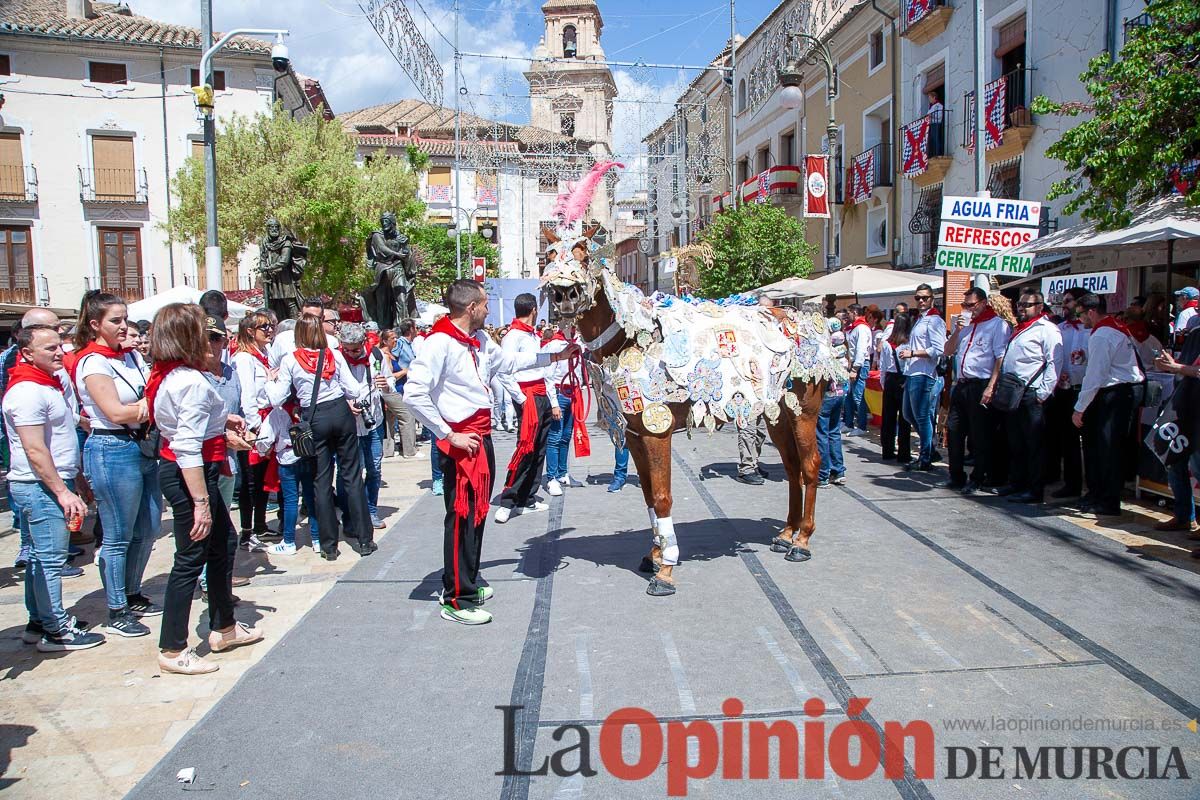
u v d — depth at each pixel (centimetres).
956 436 779
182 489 409
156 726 364
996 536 616
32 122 2623
